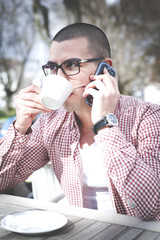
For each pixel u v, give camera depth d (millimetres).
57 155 1448
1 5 10211
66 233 833
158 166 1224
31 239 788
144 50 11188
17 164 1434
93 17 9500
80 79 1263
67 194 1436
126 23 10328
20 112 1310
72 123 1420
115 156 1109
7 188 1457
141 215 1077
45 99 1136
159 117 1344
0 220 933
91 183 1378
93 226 886
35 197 1930
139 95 11727
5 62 11844
